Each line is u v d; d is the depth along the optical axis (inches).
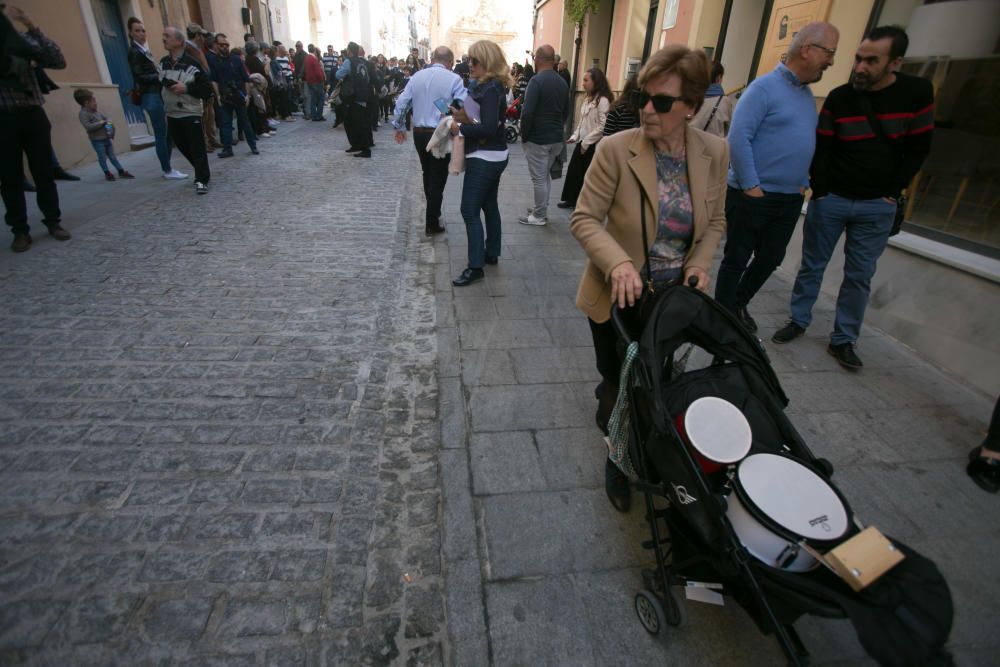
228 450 103.9
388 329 153.6
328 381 127.6
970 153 153.6
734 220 147.9
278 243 218.2
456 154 180.2
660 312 74.1
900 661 46.9
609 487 93.5
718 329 78.7
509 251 225.5
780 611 58.6
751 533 58.2
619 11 478.0
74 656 68.4
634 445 75.6
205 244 212.4
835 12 188.4
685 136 79.1
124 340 139.7
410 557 84.7
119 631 71.5
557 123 247.1
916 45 167.8
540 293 183.0
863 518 96.6
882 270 167.8
